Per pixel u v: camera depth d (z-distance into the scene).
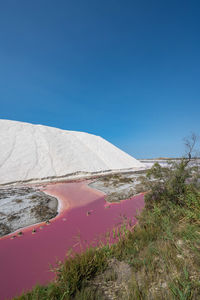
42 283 2.82
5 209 7.09
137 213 6.42
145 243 3.32
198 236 2.96
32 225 5.60
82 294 2.08
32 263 3.47
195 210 3.84
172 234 3.38
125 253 3.07
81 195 9.95
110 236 4.53
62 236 4.73
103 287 2.25
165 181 5.86
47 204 7.98
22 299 2.21
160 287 2.04
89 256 2.95
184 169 5.65
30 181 15.64
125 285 2.23
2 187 13.12
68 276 2.40
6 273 3.18
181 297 1.74
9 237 4.77
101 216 6.32
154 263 2.58
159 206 5.12
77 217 6.29
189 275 2.15
